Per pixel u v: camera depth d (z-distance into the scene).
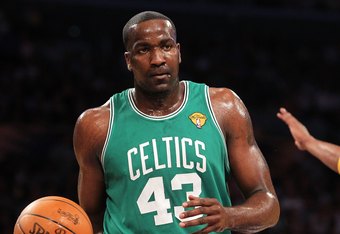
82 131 3.82
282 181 11.56
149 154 3.66
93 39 15.33
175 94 3.77
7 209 9.68
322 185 11.72
